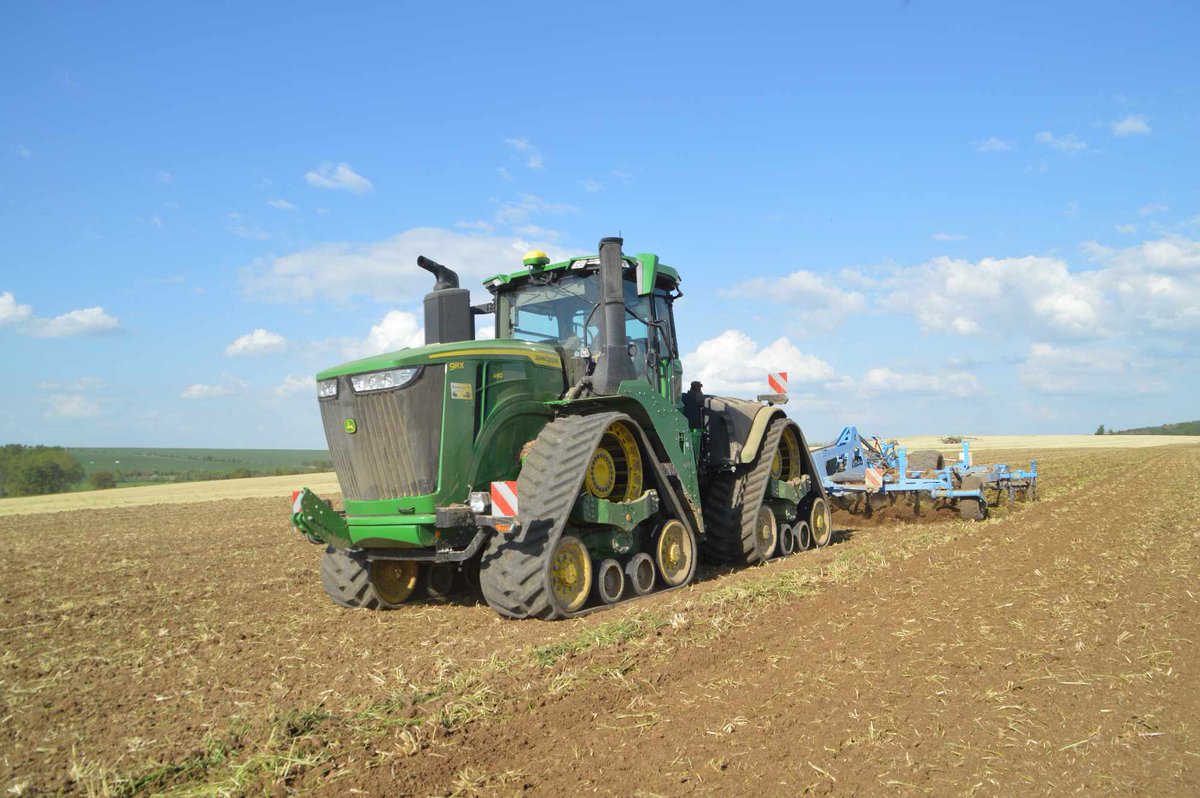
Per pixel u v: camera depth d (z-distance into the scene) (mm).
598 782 3369
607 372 7203
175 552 13453
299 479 54406
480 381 6805
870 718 3998
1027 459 38500
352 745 3781
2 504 35281
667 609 6414
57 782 3594
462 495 6559
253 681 5082
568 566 6609
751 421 9391
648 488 7828
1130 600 6551
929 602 6594
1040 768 3416
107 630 6973
